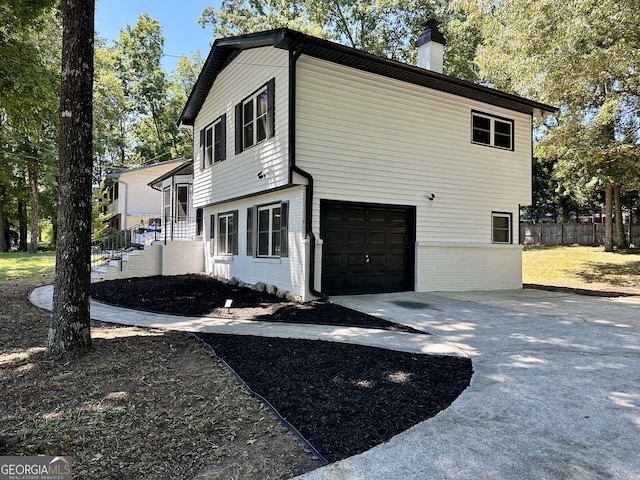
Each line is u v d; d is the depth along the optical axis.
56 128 18.31
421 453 2.59
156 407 3.20
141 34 33.88
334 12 25.22
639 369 4.32
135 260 12.51
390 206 9.43
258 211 10.25
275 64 8.49
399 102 9.30
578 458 2.55
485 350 5.03
